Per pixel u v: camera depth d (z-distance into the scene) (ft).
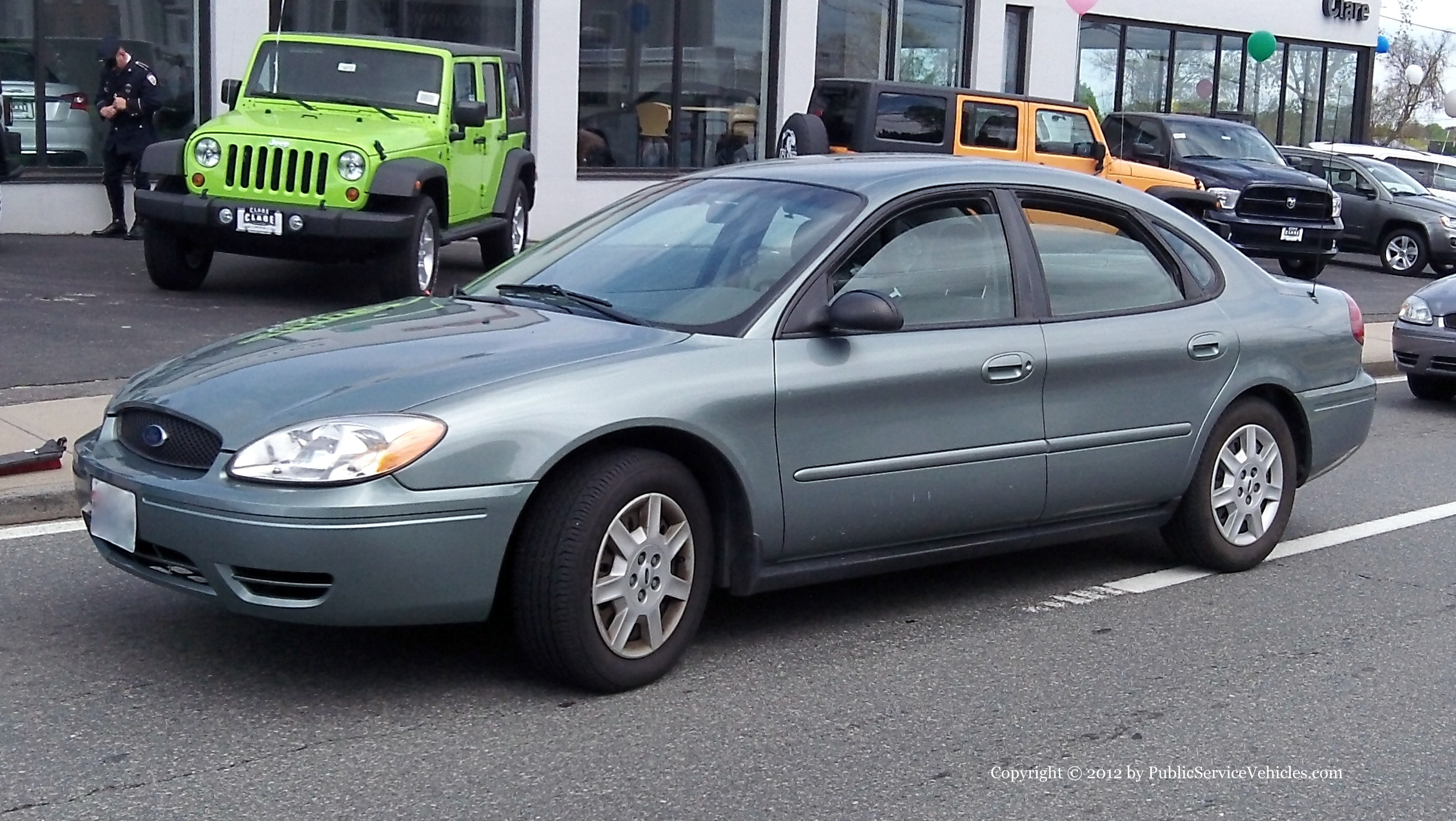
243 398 15.64
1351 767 15.52
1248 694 17.53
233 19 55.26
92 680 16.46
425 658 17.40
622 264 19.06
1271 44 81.00
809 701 16.72
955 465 18.57
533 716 15.88
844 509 17.80
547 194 64.80
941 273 18.93
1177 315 21.03
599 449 16.12
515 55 50.14
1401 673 18.42
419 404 15.24
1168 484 21.08
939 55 79.10
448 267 50.90
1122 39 92.07
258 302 41.47
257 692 16.29
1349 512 26.84
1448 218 72.69
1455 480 29.86
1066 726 16.34
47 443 23.95
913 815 13.99
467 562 15.19
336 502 14.61
